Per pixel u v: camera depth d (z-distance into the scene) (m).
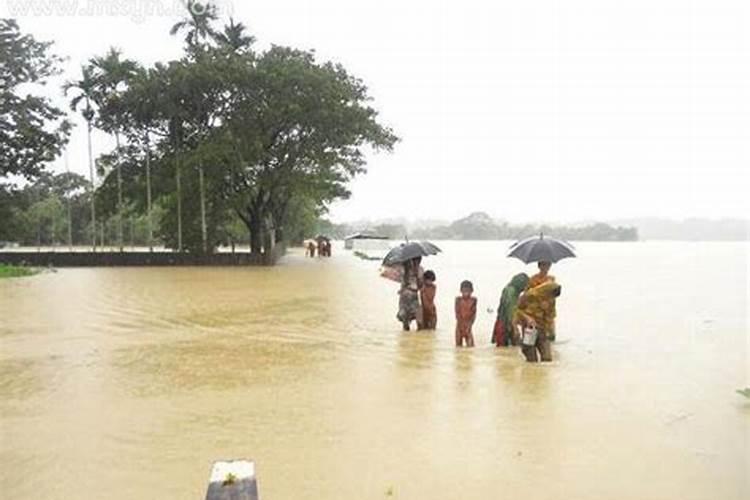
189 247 47.00
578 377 9.54
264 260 43.97
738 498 5.10
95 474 5.85
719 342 12.62
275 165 47.12
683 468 5.75
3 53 47.06
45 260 45.16
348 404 8.11
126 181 49.41
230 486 3.19
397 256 14.38
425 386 9.03
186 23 48.53
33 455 6.36
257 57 46.41
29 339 13.60
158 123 47.22
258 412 7.79
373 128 47.06
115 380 9.68
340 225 133.62
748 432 6.76
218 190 47.50
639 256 52.12
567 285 25.78
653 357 11.10
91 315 17.44
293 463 6.03
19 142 48.72
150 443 6.69
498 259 48.28
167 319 16.53
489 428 7.01
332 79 45.78
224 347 12.45
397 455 6.20
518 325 11.81
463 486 5.43
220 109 45.59
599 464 5.87
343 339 13.29
